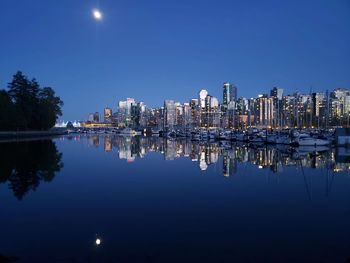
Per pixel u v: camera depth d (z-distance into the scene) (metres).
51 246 13.91
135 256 12.98
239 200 22.78
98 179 30.95
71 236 15.15
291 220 18.06
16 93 125.62
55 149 69.38
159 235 15.41
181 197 23.45
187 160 50.19
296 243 14.56
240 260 12.78
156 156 57.00
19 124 117.62
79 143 95.88
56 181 29.55
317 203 22.17
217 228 16.50
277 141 92.62
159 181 30.25
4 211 19.30
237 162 47.78
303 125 157.75
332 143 81.31
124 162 46.56
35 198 22.72
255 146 87.50
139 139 135.00
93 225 16.80
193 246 14.08
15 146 76.00
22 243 14.22
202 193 25.02
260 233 15.84
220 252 13.48
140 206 20.78
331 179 32.53
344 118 169.50
